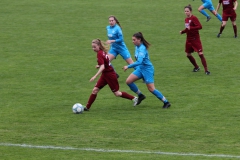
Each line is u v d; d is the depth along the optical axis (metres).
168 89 45.88
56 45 67.12
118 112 39.12
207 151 30.59
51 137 33.47
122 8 97.38
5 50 64.31
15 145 32.06
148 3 103.56
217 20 84.62
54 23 82.94
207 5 80.12
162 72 52.62
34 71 53.62
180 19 85.31
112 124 36.03
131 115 38.22
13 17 88.56
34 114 38.72
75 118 37.62
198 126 35.31
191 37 50.88
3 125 36.06
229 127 35.03
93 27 79.25
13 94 44.84
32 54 62.03
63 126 35.72
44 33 75.06
